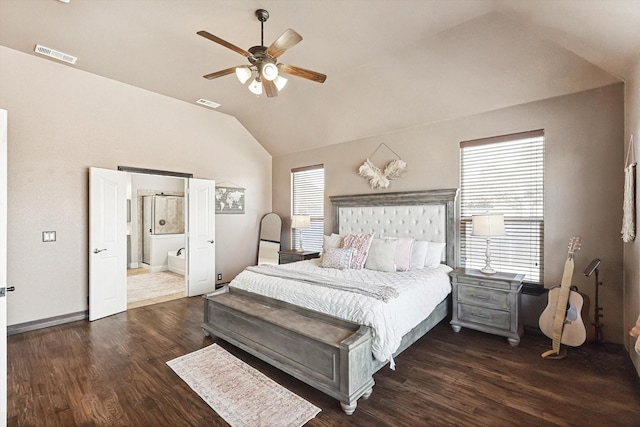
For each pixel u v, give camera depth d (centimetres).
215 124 538
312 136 528
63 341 319
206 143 525
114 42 322
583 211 310
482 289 325
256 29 294
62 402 216
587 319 289
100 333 342
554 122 325
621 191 291
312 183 569
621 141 290
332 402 217
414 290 290
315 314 265
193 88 442
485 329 322
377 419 199
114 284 406
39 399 219
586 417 198
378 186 463
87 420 198
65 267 377
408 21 280
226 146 555
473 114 377
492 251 370
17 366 266
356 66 364
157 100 461
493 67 318
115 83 419
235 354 291
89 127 397
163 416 202
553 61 291
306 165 570
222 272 554
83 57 354
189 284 493
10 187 341
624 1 184
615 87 292
